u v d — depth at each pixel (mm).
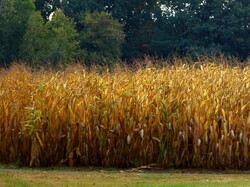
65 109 16656
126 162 16516
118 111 16516
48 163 16625
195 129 16172
